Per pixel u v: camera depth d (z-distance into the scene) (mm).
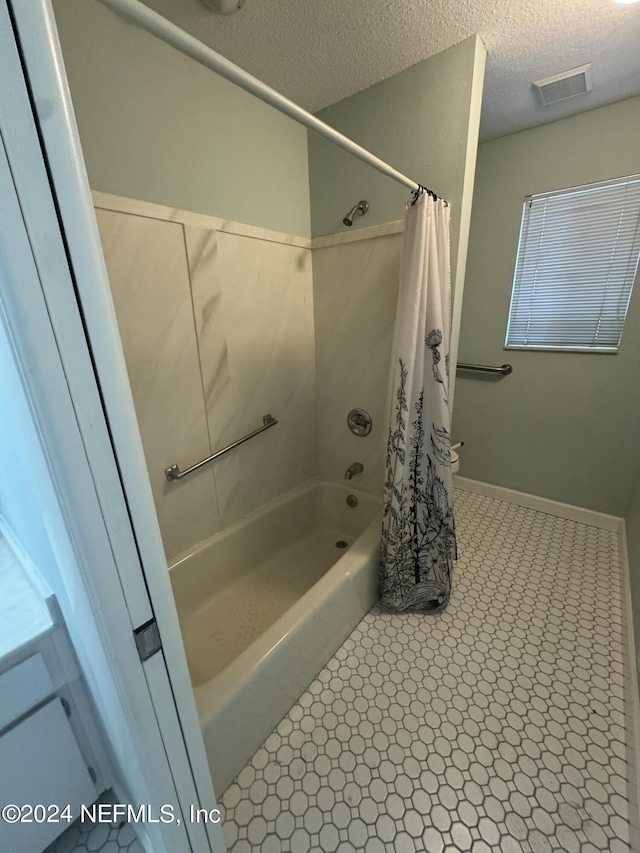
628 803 970
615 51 1376
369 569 1556
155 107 1229
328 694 1271
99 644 504
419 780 1031
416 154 1503
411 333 1334
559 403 2203
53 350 371
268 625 1599
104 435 426
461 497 2600
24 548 923
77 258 372
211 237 1457
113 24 1103
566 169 1917
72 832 963
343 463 2176
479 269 2289
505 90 1633
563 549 2014
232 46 1304
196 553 1622
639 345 1906
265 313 1756
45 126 333
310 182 1827
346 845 909
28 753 772
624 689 1262
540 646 1433
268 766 1072
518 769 1051
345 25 1221
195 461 1589
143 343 1334
